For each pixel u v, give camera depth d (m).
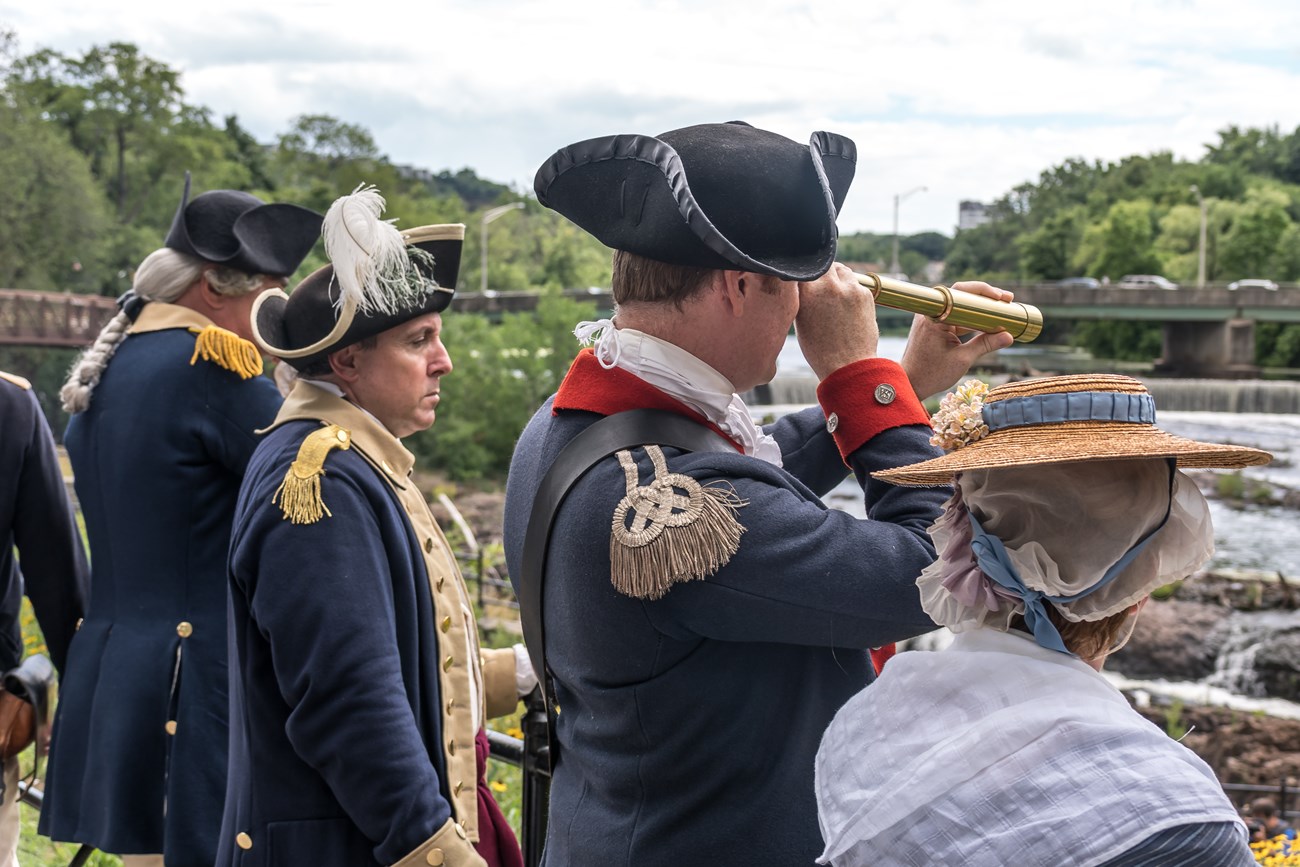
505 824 2.37
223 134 95.88
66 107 78.06
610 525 1.50
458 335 43.31
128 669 2.70
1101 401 1.25
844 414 1.66
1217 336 60.53
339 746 1.94
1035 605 1.23
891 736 1.27
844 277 1.70
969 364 1.88
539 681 1.74
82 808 2.72
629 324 1.63
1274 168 127.81
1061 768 1.14
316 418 2.18
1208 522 1.25
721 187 1.50
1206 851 1.07
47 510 2.88
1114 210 101.56
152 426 2.71
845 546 1.47
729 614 1.47
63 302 48.25
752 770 1.54
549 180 1.61
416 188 89.56
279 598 1.98
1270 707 16.11
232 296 2.87
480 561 12.09
